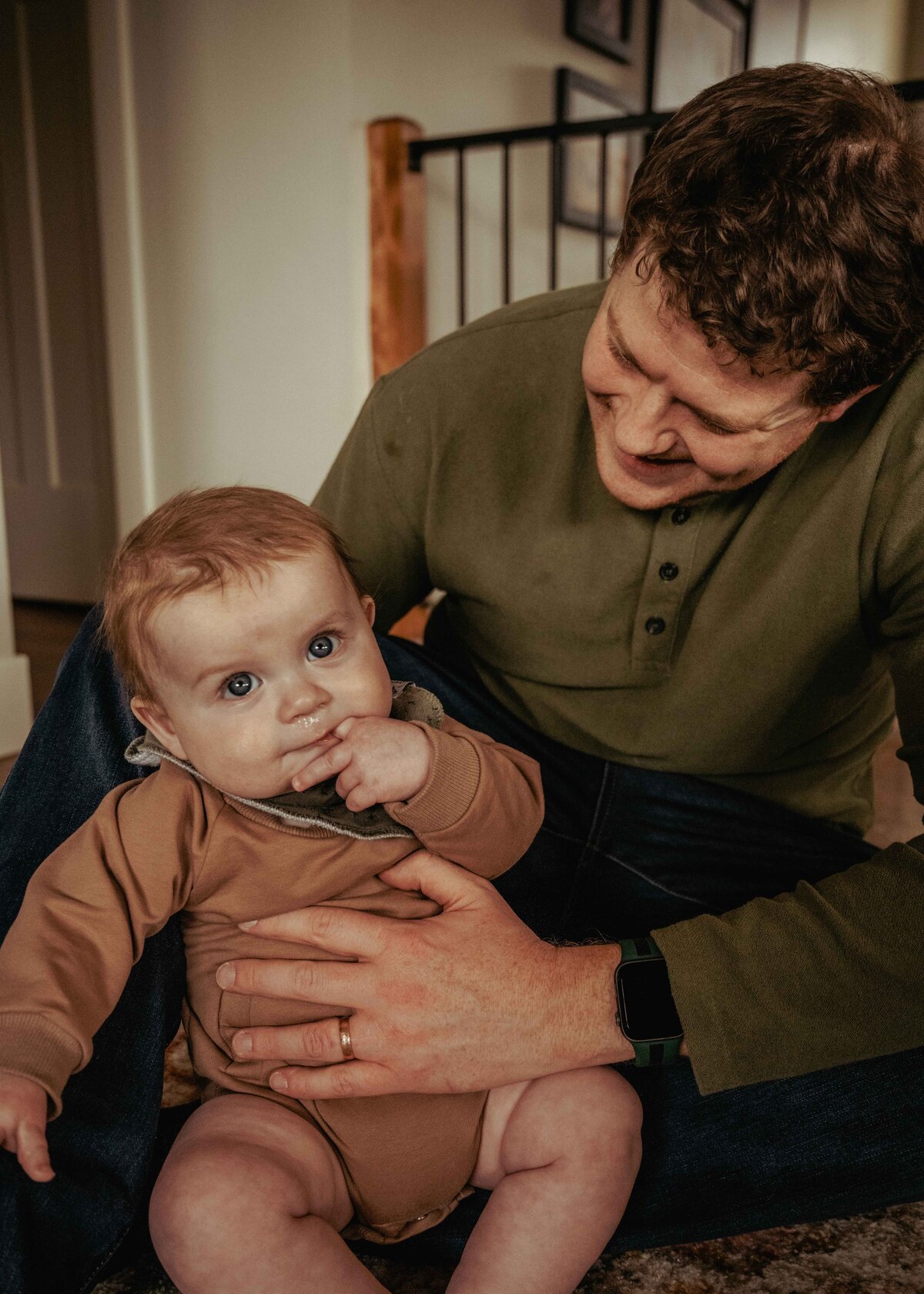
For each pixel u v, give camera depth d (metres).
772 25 5.25
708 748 1.00
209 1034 0.77
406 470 1.08
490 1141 0.76
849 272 0.65
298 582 0.74
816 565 0.89
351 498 1.12
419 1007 0.72
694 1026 0.72
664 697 0.99
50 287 3.48
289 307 2.97
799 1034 0.72
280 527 0.78
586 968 0.75
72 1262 0.66
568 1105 0.73
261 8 2.83
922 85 2.21
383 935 0.74
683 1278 0.81
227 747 0.73
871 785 1.21
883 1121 0.77
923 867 0.74
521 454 1.02
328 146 2.81
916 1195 0.76
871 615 0.93
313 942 0.75
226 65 2.92
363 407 1.15
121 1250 0.75
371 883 0.81
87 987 0.66
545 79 3.65
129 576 0.76
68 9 3.18
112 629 0.79
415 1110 0.74
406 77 2.97
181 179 3.08
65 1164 0.65
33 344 3.57
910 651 0.83
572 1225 0.70
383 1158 0.73
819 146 0.65
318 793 0.78
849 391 0.72
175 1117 0.85
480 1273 0.70
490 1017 0.72
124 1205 0.69
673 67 4.42
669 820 1.01
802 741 1.02
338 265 2.86
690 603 0.96
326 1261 0.66
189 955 0.80
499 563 1.02
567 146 3.75
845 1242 0.87
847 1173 0.77
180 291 3.17
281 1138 0.70
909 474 0.83
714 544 0.94
